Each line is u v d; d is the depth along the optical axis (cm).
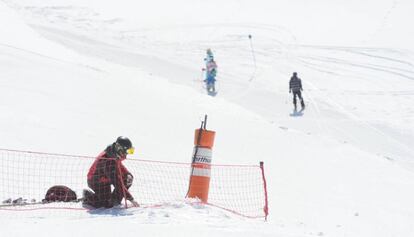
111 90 3588
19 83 3152
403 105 5000
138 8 9388
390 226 1869
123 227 1080
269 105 4950
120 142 1411
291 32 7969
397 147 4006
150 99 3619
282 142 3189
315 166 2758
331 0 9825
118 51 6631
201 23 8600
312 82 5672
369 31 7844
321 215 1883
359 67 6172
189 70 6047
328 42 7338
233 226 1191
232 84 5588
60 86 3331
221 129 3250
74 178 1845
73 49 6425
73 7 9050
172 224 1142
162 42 7481
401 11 8812
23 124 2425
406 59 6462
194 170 1564
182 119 3272
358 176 2686
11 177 1752
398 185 2588
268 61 6500
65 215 1284
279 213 1841
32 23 7725
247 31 8069
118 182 1404
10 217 1245
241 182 2239
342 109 4891
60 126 2536
